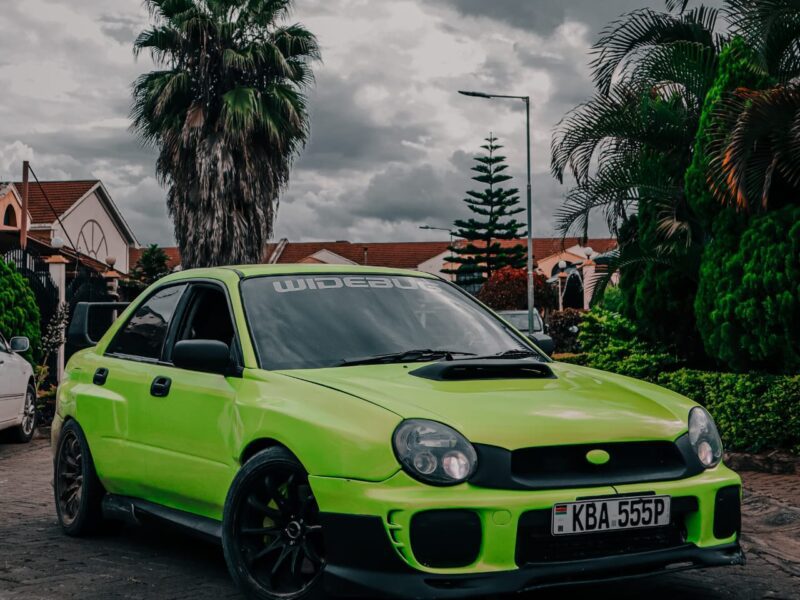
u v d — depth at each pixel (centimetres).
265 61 2828
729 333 980
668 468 437
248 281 547
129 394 577
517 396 446
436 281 602
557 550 409
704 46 1166
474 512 398
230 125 2719
